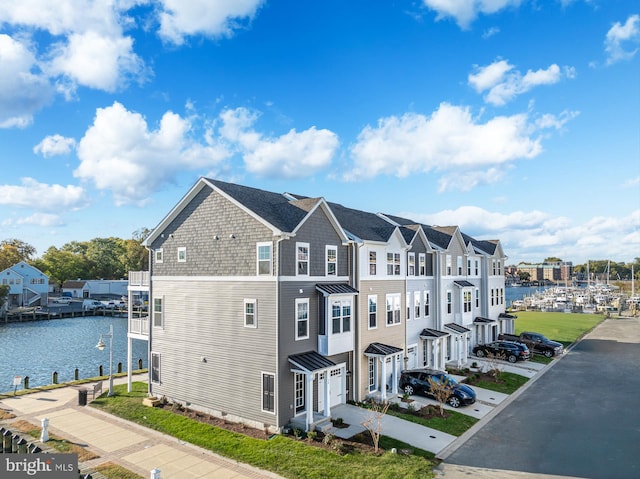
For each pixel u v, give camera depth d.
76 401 23.72
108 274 121.25
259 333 19.72
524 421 21.06
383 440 18.00
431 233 35.69
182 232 23.59
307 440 17.73
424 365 30.91
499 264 43.91
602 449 17.56
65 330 64.56
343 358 23.20
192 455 16.62
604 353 38.88
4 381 34.19
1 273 85.94
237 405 20.31
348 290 22.53
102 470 15.18
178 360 23.14
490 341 41.03
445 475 15.12
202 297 22.22
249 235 20.42
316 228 21.73
